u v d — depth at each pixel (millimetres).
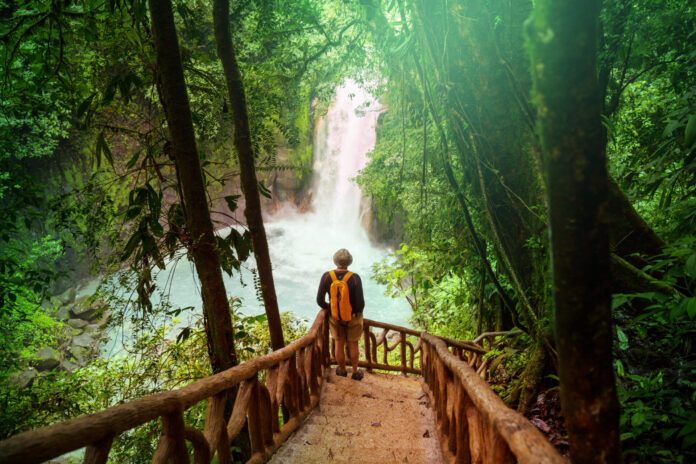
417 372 7508
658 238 3572
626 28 3689
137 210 3152
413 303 10875
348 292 5625
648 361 2965
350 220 23922
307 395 4578
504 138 3918
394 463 3305
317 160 25109
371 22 5438
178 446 2096
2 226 4898
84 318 13859
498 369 5793
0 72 3848
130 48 3588
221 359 3375
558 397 3715
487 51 3783
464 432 2717
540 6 1015
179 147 3043
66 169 14641
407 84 5344
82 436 1501
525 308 4121
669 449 2303
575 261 1090
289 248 22703
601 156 1060
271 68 5391
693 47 3477
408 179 6145
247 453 3438
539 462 1376
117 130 3432
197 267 3291
